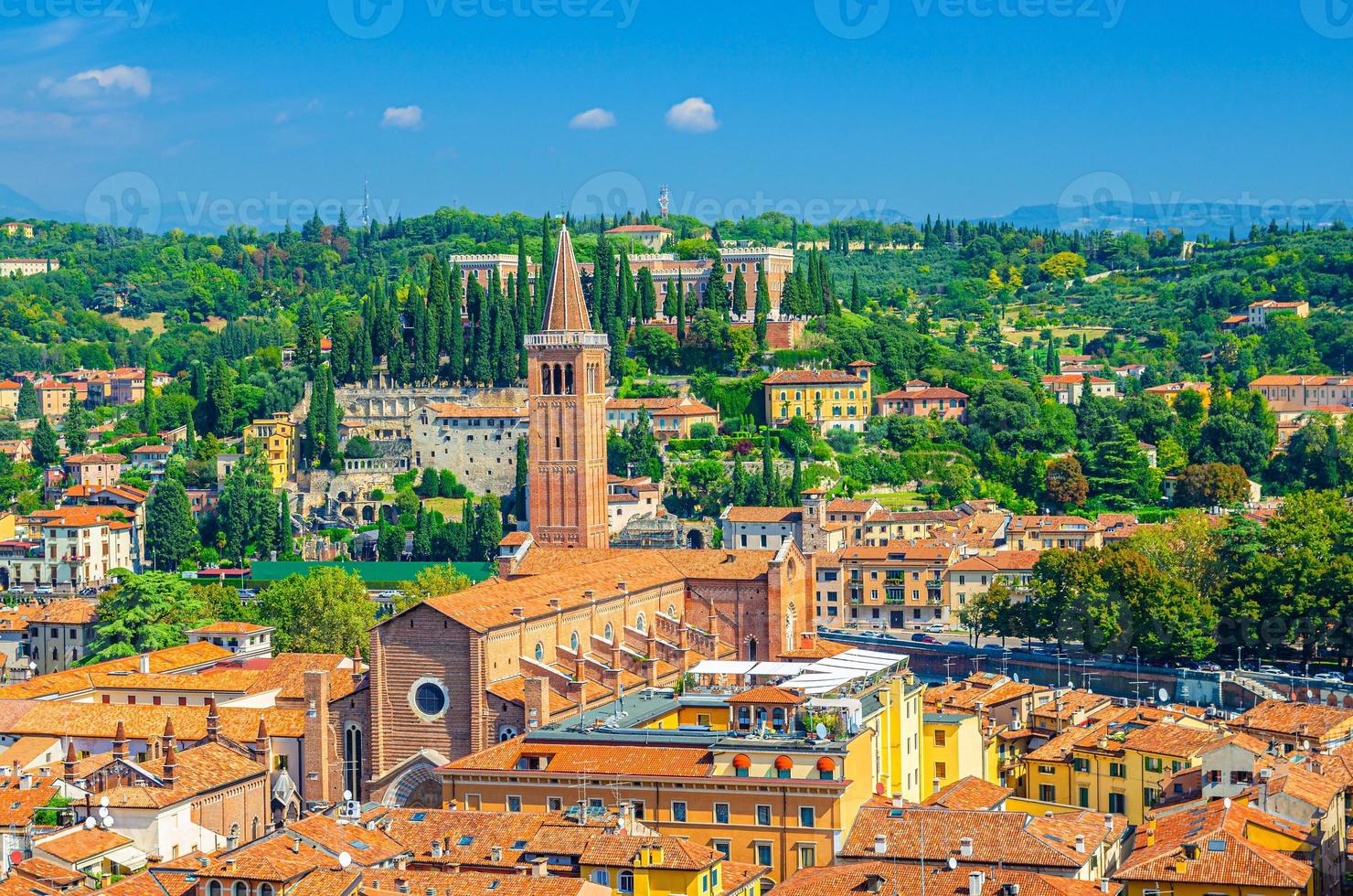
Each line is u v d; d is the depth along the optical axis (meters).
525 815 194.50
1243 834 187.00
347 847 182.12
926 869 181.75
